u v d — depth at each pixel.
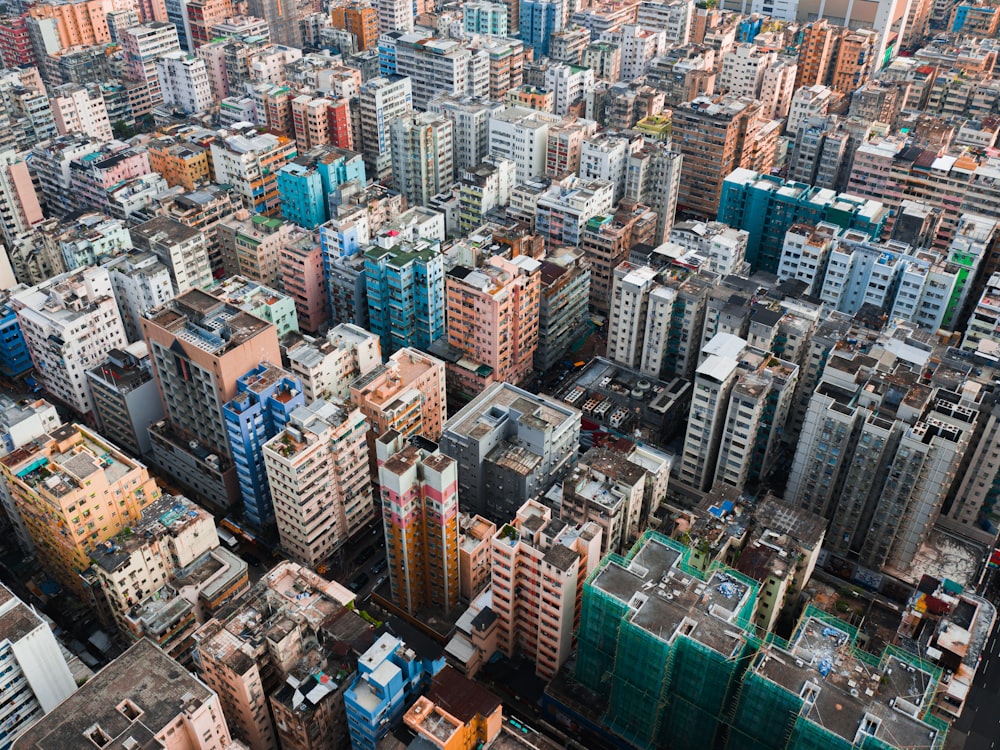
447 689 160.38
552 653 193.25
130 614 194.38
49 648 173.88
